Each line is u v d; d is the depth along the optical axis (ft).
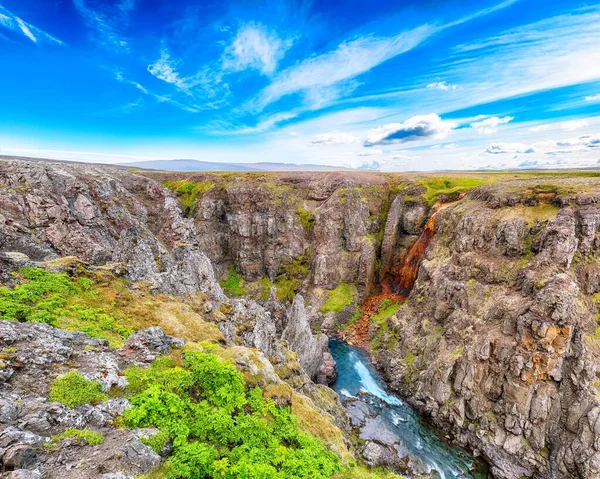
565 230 171.42
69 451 39.86
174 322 96.73
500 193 222.89
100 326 79.61
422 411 173.27
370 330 256.52
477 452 147.33
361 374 213.46
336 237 326.24
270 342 138.31
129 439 44.55
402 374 198.18
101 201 202.59
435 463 143.13
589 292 161.89
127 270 116.26
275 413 69.77
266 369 84.84
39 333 62.90
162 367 65.31
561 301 145.79
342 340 260.42
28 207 163.73
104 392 53.62
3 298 73.72
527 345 148.97
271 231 334.65
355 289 308.81
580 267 168.14
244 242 340.18
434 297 215.92
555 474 131.44
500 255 196.44
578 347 142.82
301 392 127.75
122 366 63.10
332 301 298.35
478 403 156.25
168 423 50.93
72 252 161.48
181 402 56.08
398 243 314.14
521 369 147.33
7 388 47.88
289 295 320.50
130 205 233.76
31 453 36.68
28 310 73.77
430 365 183.62
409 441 155.33
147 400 53.36
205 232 351.05
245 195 346.54
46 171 184.96
